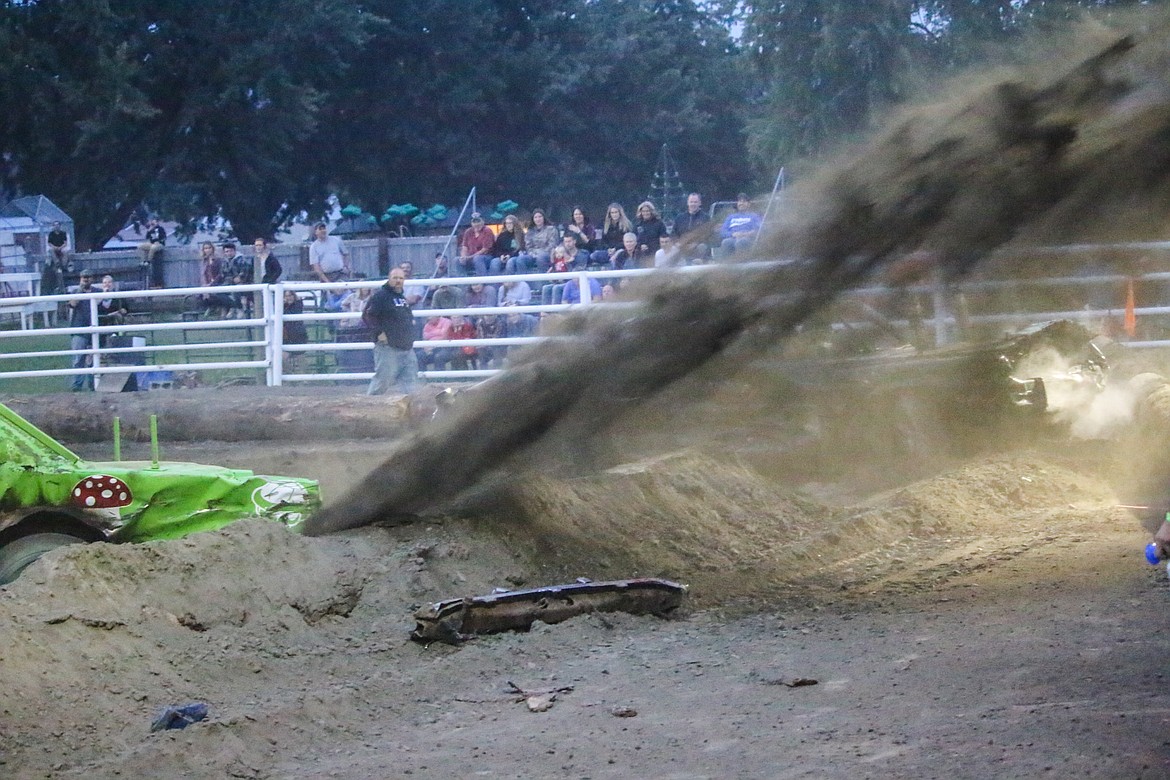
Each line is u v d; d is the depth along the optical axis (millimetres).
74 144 37219
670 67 45688
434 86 41844
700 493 11352
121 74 35281
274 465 13961
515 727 6477
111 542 8797
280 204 43094
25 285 29297
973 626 7812
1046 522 10945
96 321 18141
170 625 7504
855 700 6523
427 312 16594
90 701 6586
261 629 7809
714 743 6012
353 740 6469
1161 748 5434
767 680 7000
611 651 7852
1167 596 8125
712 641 7977
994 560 9641
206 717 6516
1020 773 5258
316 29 38188
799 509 11641
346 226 35375
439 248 24094
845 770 5480
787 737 6008
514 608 8188
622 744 6094
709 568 9930
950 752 5578
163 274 24188
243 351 20953
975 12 25766
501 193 44281
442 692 7156
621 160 45594
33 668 6664
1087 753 5426
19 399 16047
